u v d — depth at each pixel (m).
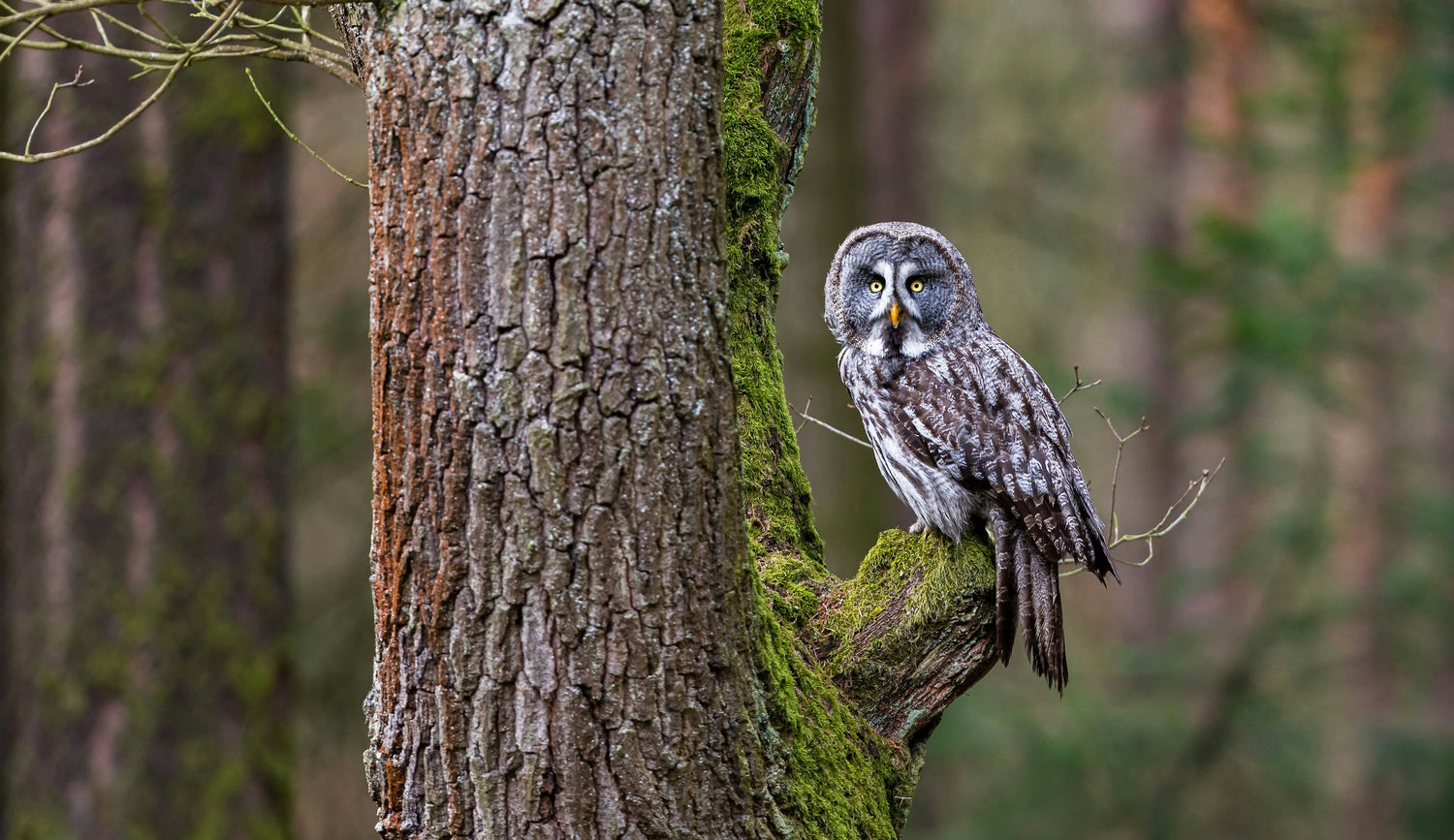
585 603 5.29
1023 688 22.27
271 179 13.17
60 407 12.42
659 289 5.24
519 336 5.16
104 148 12.40
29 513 12.51
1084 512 8.52
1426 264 22.81
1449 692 22.05
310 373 19.25
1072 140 27.02
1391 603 21.77
